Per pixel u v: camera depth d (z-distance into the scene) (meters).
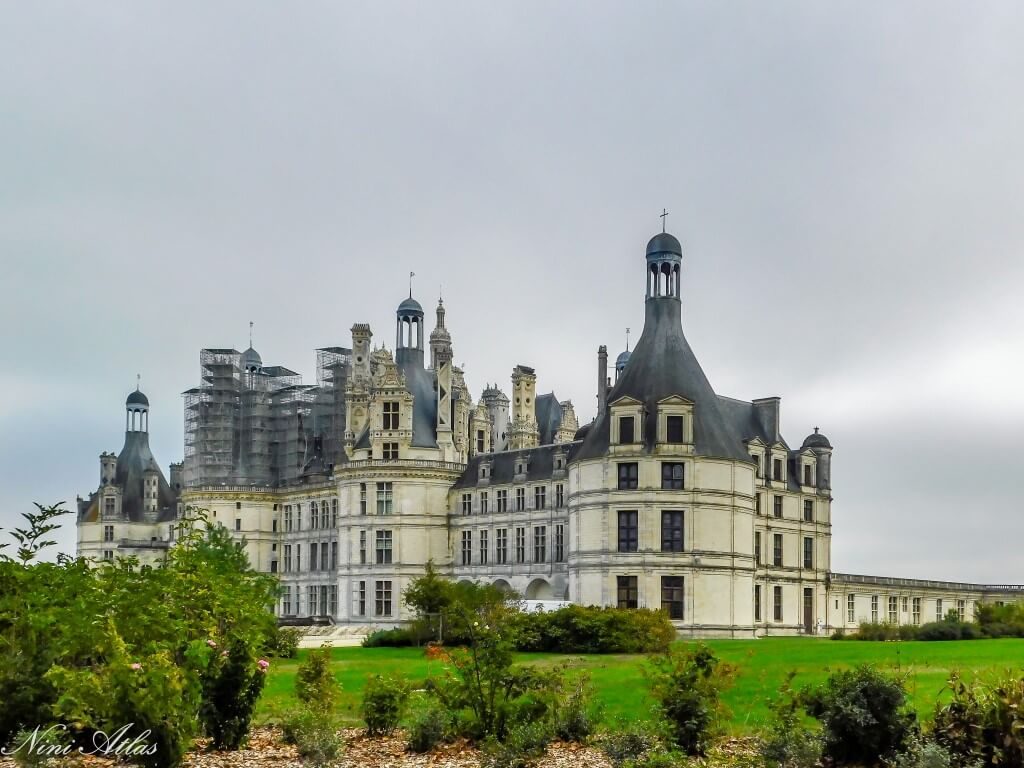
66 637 26.81
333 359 153.62
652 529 92.75
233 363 158.75
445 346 136.12
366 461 125.75
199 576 31.38
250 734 31.72
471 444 139.75
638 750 26.70
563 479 114.19
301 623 125.69
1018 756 24.03
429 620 82.19
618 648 70.94
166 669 24.95
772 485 112.12
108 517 178.25
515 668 32.12
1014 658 52.34
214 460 154.62
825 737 26.09
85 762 26.41
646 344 98.81
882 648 65.25
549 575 114.06
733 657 58.62
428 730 29.50
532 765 26.97
